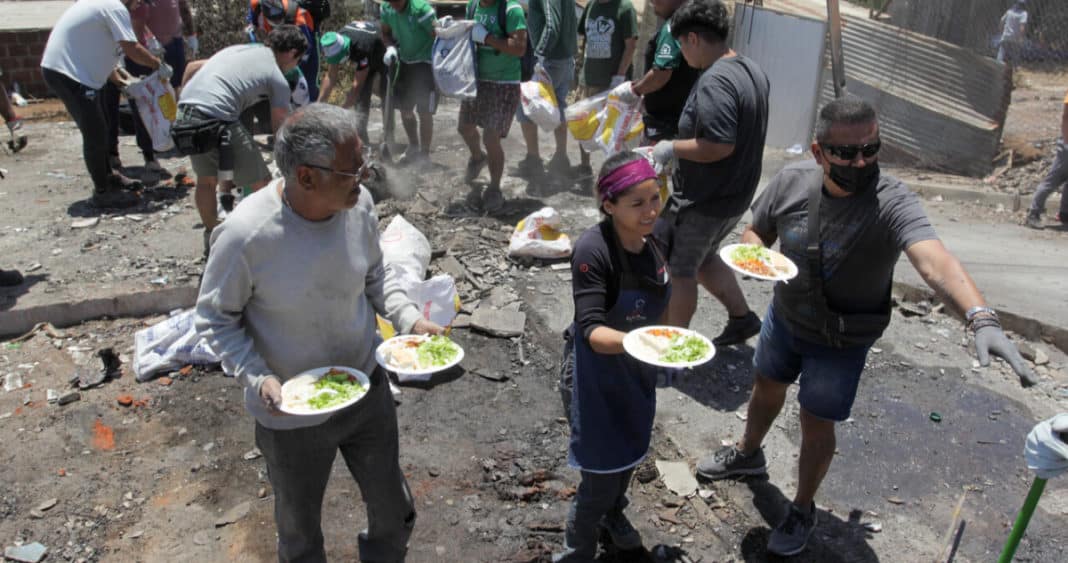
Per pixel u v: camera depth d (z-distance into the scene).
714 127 3.97
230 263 2.37
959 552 3.44
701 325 5.30
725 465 3.81
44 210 6.80
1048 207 8.26
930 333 5.25
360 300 2.72
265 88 5.44
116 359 4.71
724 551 3.43
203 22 12.02
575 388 2.90
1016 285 5.83
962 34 9.23
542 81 7.33
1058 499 3.77
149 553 3.43
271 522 3.61
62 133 9.24
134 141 8.89
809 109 9.52
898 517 3.64
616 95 6.20
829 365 3.07
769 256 3.07
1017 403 4.52
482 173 8.03
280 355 2.56
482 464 3.97
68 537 3.50
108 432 4.18
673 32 4.23
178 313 5.30
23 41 11.48
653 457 4.01
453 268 5.83
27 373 4.62
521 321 5.20
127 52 6.52
